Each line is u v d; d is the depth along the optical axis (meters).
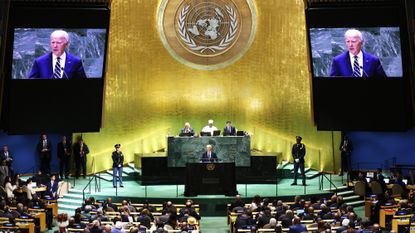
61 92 28.62
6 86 28.91
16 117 28.45
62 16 28.53
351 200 27.97
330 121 28.92
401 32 28.45
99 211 22.00
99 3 28.84
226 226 25.17
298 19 32.00
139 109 32.38
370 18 28.55
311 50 28.84
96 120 28.89
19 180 27.22
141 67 32.41
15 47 28.36
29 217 22.33
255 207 22.97
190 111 32.78
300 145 29.31
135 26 32.28
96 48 28.77
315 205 23.17
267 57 32.50
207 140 29.83
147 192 28.17
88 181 30.53
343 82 28.72
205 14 32.66
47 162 30.70
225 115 32.75
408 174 31.20
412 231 20.56
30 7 28.38
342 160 31.70
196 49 32.75
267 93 32.50
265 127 32.53
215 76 32.78
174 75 32.75
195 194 27.02
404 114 28.59
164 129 32.66
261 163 30.12
